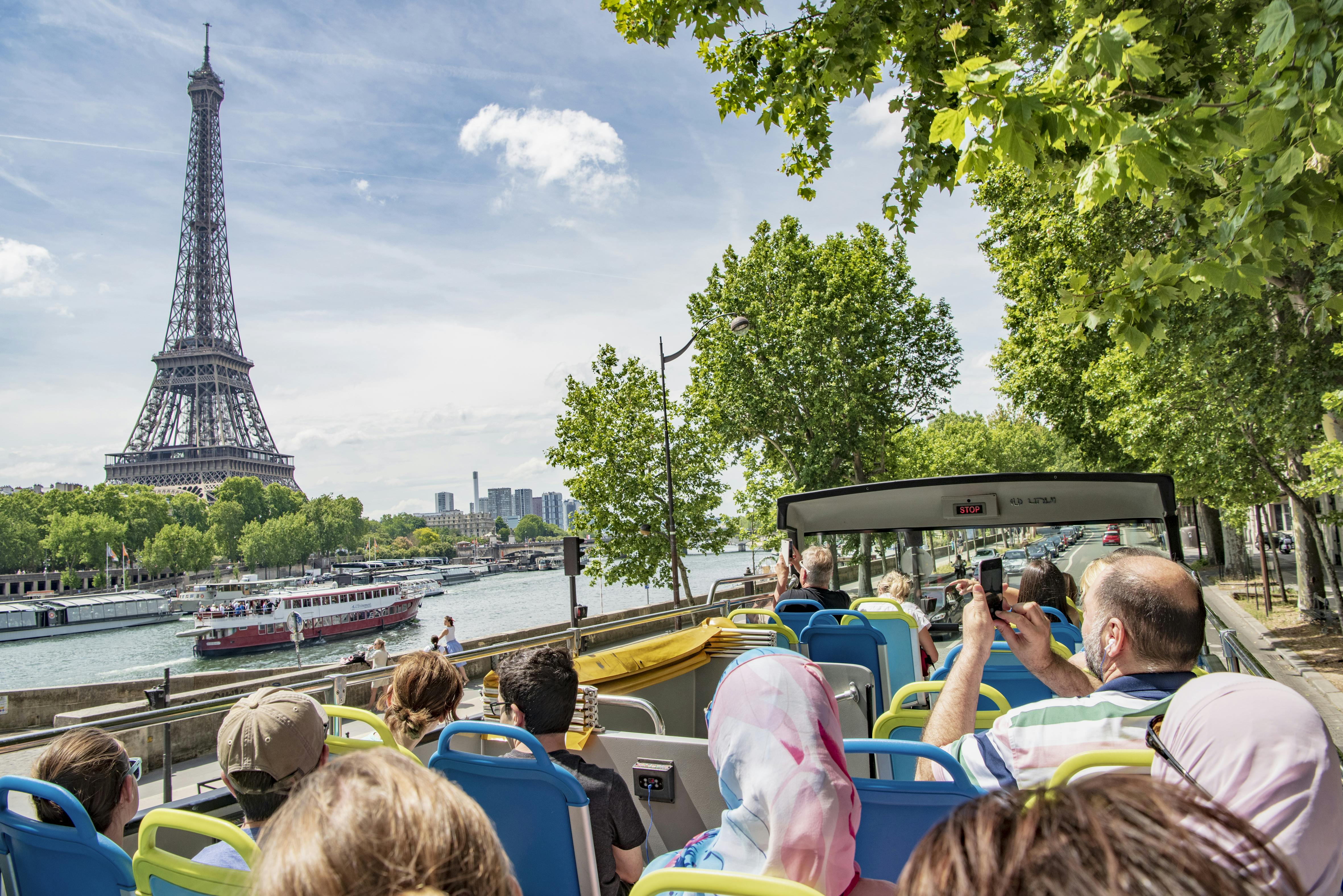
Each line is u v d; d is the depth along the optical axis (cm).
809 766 186
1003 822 65
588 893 265
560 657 307
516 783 270
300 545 17775
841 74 732
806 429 4025
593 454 3619
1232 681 157
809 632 536
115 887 250
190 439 17862
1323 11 427
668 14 805
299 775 258
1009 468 7962
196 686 1909
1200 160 555
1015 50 713
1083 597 257
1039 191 1780
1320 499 2094
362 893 87
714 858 198
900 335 4119
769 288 4084
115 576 15488
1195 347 1487
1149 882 54
